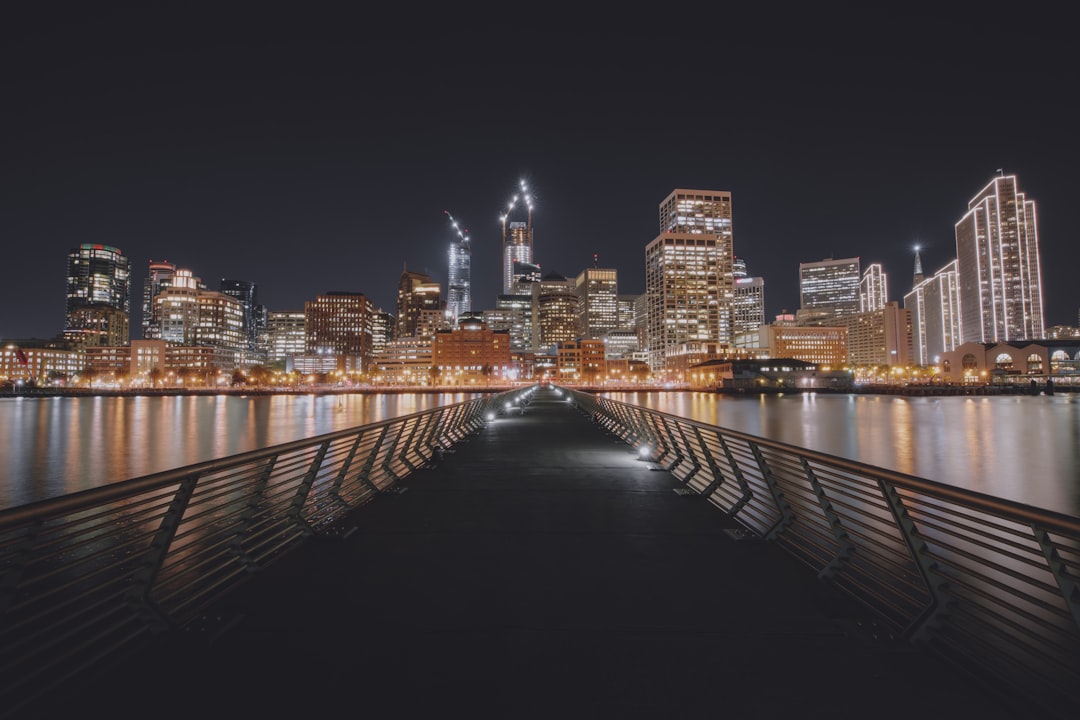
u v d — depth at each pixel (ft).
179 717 11.59
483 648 14.55
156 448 169.68
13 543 11.44
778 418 285.23
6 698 13.71
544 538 25.17
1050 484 106.73
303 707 11.93
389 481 38.09
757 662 13.88
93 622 13.28
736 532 25.95
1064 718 11.59
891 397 537.65
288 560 21.90
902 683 12.92
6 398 543.80
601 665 13.71
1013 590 12.41
